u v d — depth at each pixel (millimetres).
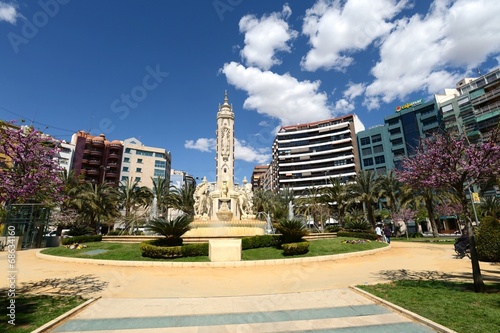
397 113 72312
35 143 9117
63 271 13016
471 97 52469
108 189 39406
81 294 8758
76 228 28875
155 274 12227
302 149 91688
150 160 77438
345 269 13148
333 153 86500
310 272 12570
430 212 36656
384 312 6812
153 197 43312
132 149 75438
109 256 15906
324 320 6340
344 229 31281
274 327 5961
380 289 8758
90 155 68125
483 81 51312
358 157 80500
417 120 67438
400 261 15203
